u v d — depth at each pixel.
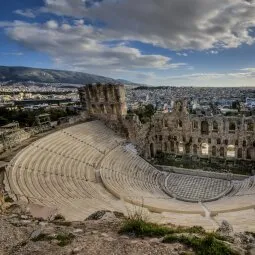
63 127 59.66
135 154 60.62
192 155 64.38
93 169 46.59
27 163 37.84
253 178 46.75
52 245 13.96
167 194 46.88
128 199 36.50
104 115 69.88
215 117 59.56
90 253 12.84
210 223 28.45
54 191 32.69
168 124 65.75
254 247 13.16
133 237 14.60
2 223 17.56
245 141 57.28
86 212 27.08
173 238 13.80
